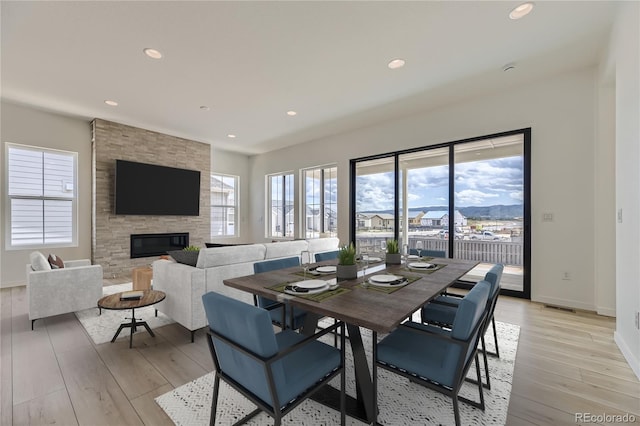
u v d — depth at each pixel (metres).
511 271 3.79
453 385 1.24
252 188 7.52
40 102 4.09
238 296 2.86
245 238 7.55
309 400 1.67
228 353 1.27
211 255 2.69
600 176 3.05
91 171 4.99
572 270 3.22
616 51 2.33
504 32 2.51
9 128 4.25
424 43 2.67
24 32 2.49
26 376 1.92
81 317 3.04
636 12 1.92
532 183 3.46
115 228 5.02
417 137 4.47
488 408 1.59
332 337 2.60
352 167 5.41
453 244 4.18
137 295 2.56
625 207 2.15
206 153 6.34
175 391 1.75
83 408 1.60
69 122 4.78
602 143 3.03
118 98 3.92
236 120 4.82
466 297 1.28
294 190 6.52
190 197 5.99
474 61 2.99
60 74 3.25
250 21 2.36
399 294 1.53
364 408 1.53
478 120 3.86
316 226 6.19
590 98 3.11
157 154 5.52
